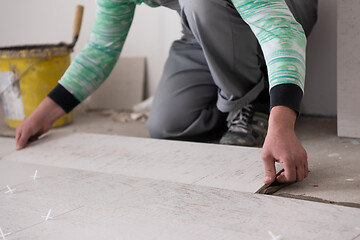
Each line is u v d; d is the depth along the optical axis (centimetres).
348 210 117
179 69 217
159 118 215
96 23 197
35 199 139
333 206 120
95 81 202
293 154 130
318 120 247
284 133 131
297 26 142
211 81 214
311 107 258
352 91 202
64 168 168
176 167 159
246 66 196
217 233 109
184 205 127
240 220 116
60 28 350
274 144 131
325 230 107
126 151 181
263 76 208
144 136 245
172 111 213
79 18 279
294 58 136
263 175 144
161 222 118
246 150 170
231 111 205
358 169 159
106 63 202
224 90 197
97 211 127
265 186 136
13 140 214
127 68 318
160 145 185
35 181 156
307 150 193
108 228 116
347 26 196
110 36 197
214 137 223
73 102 200
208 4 180
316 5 230
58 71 277
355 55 198
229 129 207
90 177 156
